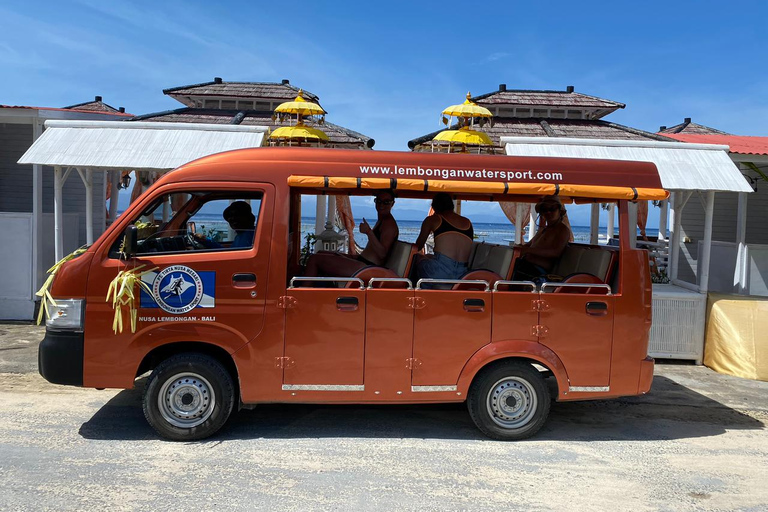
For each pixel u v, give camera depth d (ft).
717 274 34.73
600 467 15.01
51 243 31.86
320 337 15.64
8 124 35.09
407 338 15.88
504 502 12.88
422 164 16.28
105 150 26.78
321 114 31.96
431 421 18.07
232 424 17.20
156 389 15.34
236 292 15.40
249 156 16.01
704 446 16.79
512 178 16.43
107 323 15.23
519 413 16.55
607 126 38.73
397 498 12.90
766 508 12.99
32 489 12.74
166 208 16.22
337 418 18.07
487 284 16.14
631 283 16.57
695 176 26.08
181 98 46.34
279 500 12.64
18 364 22.62
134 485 13.10
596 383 16.47
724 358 25.08
